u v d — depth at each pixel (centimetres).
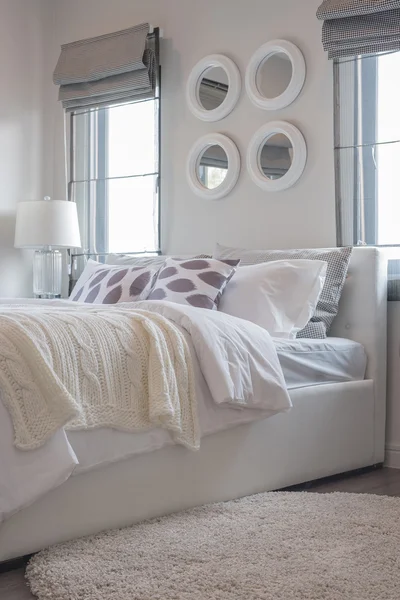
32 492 205
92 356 232
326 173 394
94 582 192
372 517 252
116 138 476
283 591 187
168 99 455
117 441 235
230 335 277
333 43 377
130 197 469
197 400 261
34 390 210
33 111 503
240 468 282
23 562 216
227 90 428
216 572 200
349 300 363
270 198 414
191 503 264
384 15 362
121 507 240
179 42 452
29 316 231
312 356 322
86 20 498
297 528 238
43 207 458
